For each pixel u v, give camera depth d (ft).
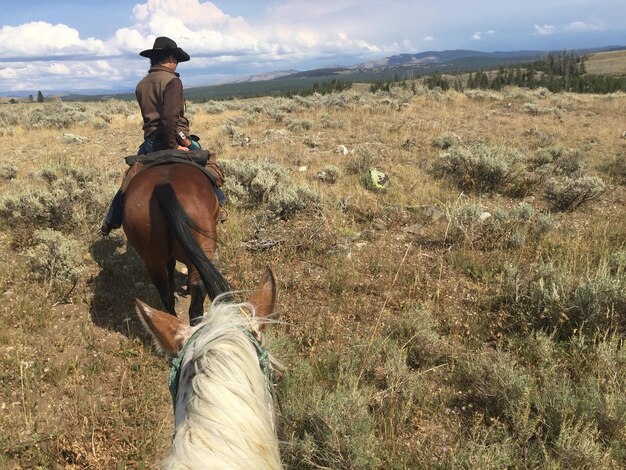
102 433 11.70
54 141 52.60
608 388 11.96
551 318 15.48
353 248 22.35
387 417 11.89
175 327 6.78
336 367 13.87
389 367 13.30
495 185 31.50
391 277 19.43
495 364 12.74
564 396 11.50
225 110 80.69
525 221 23.86
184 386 5.53
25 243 23.08
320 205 26.05
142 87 16.29
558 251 20.72
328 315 16.88
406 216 26.13
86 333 16.21
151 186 13.57
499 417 11.92
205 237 13.07
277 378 12.81
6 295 18.52
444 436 11.62
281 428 11.07
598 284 15.28
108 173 34.32
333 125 55.47
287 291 18.76
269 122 62.59
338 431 10.62
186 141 16.24
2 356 14.69
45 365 14.44
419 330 14.99
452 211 24.06
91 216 24.93
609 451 10.19
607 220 25.40
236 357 5.12
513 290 17.13
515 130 53.31
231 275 19.75
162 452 11.41
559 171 35.04
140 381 13.87
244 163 31.68
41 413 12.76
